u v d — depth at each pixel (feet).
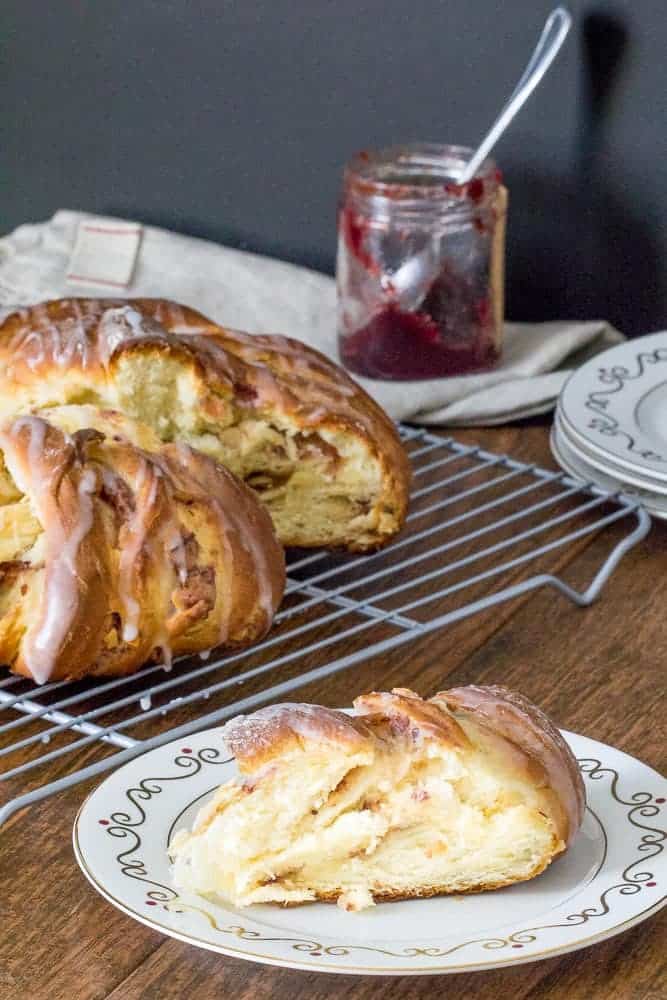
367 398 3.01
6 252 3.92
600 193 3.72
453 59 3.76
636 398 3.25
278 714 2.40
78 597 2.62
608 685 2.77
